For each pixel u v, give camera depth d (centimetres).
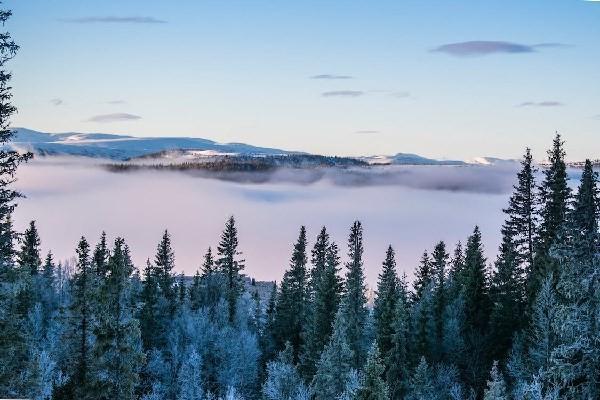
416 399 4728
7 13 2364
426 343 5762
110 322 3256
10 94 2384
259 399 6481
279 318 8619
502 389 3453
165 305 7994
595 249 2464
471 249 6919
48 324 6931
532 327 4931
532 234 5866
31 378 3052
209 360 6938
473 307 6150
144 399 6038
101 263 4338
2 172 2395
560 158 5600
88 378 3212
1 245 2533
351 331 6531
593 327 2428
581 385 2483
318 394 4797
